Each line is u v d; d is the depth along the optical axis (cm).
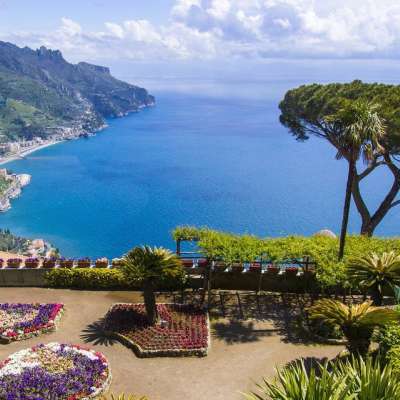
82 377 2423
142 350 2709
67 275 3562
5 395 2253
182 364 2650
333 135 4047
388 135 3556
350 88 4066
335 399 1412
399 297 3086
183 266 3541
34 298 3416
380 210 4322
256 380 2506
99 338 2898
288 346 2844
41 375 2420
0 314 3072
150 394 2381
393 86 3975
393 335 2452
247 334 2986
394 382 1505
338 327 2891
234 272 3588
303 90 4356
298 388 1475
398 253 3189
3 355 2692
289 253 3269
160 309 3206
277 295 3531
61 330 2986
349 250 3309
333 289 3475
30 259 3616
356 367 1667
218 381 2497
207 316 3136
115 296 3472
